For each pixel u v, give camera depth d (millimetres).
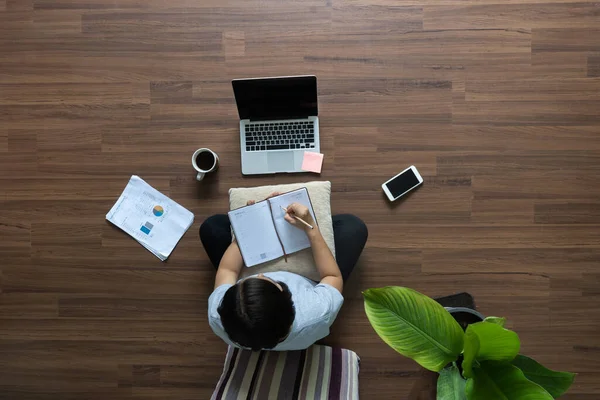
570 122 1902
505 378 1111
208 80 1947
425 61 1920
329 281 1476
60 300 1948
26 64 1967
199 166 1897
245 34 1941
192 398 1919
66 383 1937
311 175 1913
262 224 1558
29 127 1966
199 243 1928
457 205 1903
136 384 1929
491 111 1911
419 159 1914
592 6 1894
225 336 1333
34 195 1962
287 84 1667
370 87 1924
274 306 1151
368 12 1925
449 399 1179
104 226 1948
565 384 1167
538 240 1895
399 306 1096
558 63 1903
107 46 1959
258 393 1422
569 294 1885
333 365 1521
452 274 1898
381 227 1912
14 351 1948
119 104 1956
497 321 1274
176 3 1948
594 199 1894
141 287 1936
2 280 1956
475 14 1910
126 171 1951
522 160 1905
